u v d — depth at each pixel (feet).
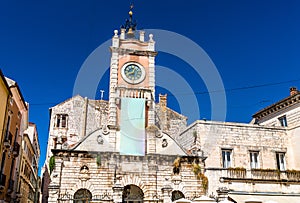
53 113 145.69
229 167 103.65
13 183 105.50
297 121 113.70
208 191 98.07
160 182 98.63
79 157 97.14
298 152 109.91
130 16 116.67
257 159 109.29
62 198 92.48
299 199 98.37
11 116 96.68
